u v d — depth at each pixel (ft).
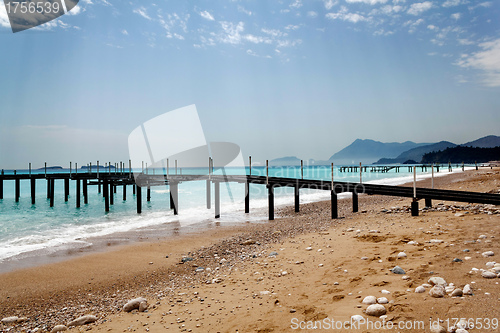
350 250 26.58
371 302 15.42
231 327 15.37
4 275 29.58
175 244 40.91
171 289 23.61
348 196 96.48
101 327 17.31
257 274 24.26
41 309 21.93
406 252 23.41
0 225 60.70
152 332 15.88
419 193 42.42
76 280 28.02
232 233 47.11
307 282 20.56
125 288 25.49
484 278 16.46
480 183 81.41
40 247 40.60
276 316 15.90
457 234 26.91
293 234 40.04
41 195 146.20
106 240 44.45
